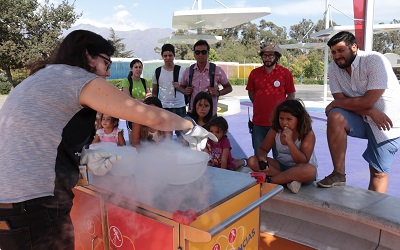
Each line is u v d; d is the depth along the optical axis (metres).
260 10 7.43
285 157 2.63
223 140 3.01
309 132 2.47
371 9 5.19
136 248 1.50
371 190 2.55
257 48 59.78
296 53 65.44
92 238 1.71
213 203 1.42
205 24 9.56
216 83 3.85
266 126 3.50
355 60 2.54
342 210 2.09
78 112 1.33
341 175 2.47
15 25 23.16
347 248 2.17
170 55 4.31
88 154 1.65
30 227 1.26
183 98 4.50
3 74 27.12
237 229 1.60
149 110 1.36
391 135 2.55
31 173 1.23
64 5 25.16
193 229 1.27
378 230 2.07
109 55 1.46
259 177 1.73
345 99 2.60
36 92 1.26
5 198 1.22
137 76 4.70
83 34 1.39
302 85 34.75
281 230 2.51
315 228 2.38
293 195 2.33
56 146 1.28
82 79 1.28
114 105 1.29
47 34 23.98
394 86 2.54
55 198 1.31
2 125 1.28
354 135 2.64
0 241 1.28
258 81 3.54
